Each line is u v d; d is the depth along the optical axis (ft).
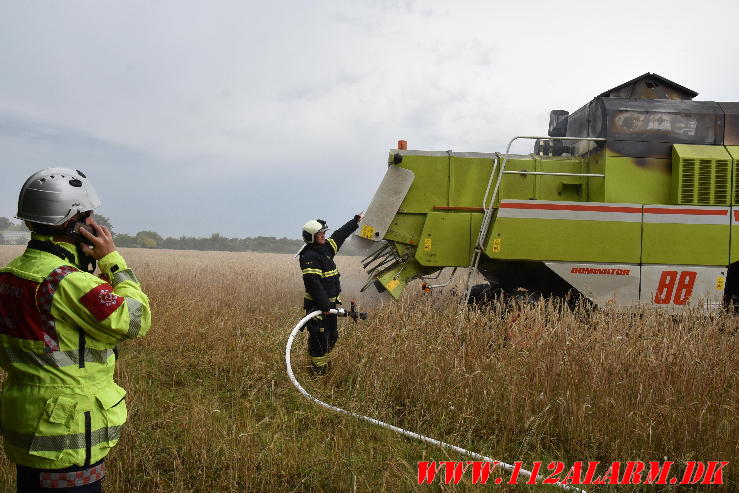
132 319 6.99
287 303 31.09
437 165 26.18
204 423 13.32
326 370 18.03
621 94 26.66
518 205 23.07
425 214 26.05
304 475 11.53
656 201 23.84
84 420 6.66
